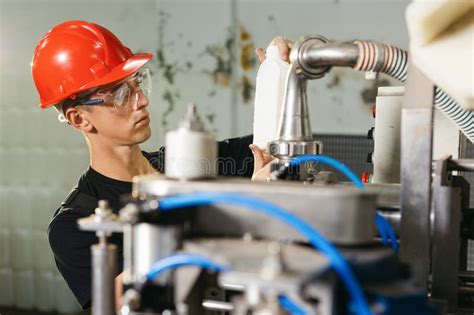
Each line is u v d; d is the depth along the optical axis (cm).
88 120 184
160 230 73
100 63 182
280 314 66
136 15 386
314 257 64
